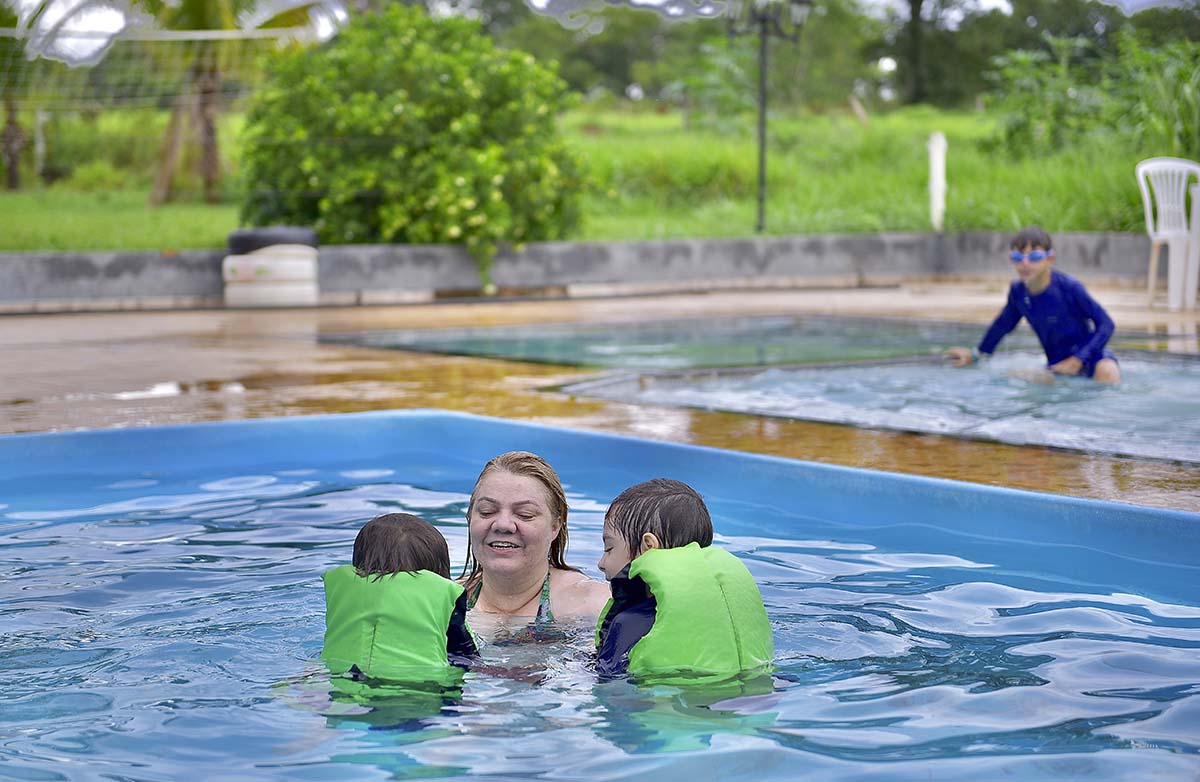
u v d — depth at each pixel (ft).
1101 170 60.80
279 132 54.24
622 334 39.45
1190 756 8.13
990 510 15.58
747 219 66.13
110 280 49.60
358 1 83.61
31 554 14.40
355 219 55.06
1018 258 27.30
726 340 37.50
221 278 51.11
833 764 7.96
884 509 16.55
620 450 19.56
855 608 12.06
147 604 12.23
